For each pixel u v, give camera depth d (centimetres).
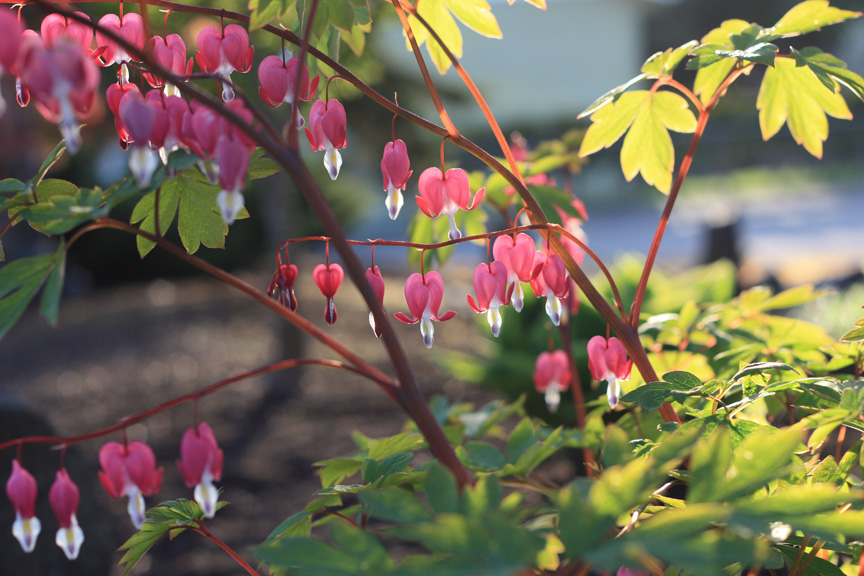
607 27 1220
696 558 75
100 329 372
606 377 90
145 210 90
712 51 93
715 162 1026
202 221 91
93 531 156
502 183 109
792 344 103
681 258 499
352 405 251
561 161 111
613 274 185
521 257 88
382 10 235
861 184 851
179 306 414
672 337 106
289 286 87
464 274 478
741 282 354
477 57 1223
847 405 84
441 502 78
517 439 97
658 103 96
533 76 1227
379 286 86
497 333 87
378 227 753
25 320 397
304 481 195
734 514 77
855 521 77
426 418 82
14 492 81
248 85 215
